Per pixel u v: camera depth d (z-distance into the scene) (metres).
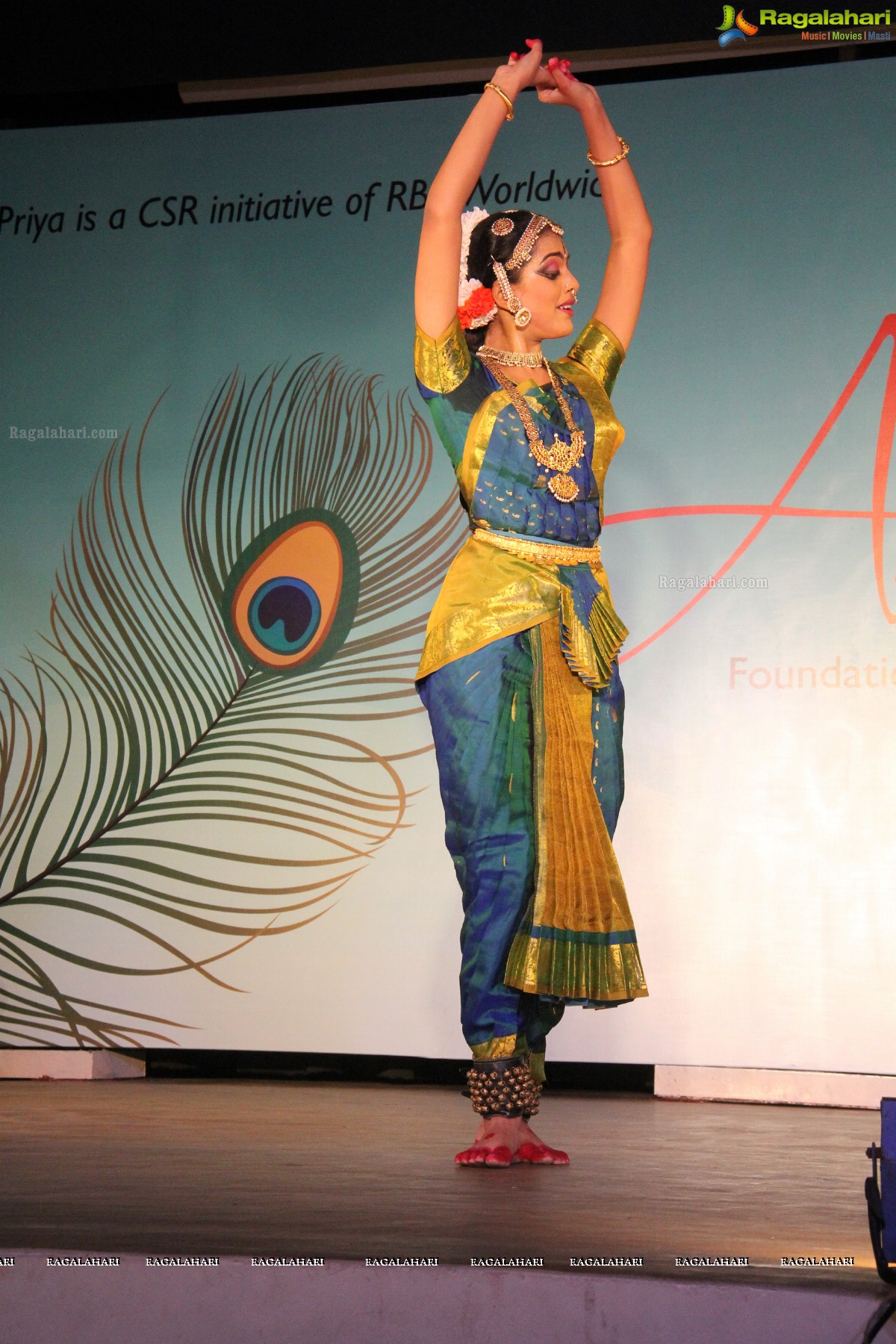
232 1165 2.97
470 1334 2.00
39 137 5.59
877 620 4.79
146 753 5.30
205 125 5.49
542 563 3.21
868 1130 3.94
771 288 4.97
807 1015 4.68
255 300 5.41
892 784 4.72
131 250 5.50
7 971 5.23
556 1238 2.21
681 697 4.88
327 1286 2.03
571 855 3.10
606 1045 4.77
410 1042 4.96
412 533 5.23
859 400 4.88
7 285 5.55
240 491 5.35
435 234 3.15
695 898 4.79
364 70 5.31
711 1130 3.87
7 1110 4.07
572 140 5.16
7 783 5.35
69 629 5.39
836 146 4.98
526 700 3.14
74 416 5.48
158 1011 5.13
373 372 5.30
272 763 5.21
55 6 5.35
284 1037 5.04
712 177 5.06
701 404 4.97
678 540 4.94
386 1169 2.95
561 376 3.39
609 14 5.11
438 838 5.05
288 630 5.27
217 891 5.16
